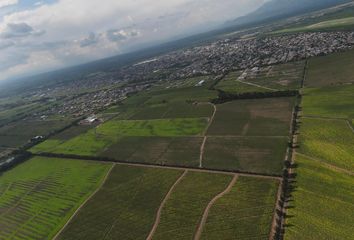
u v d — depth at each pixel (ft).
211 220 399.44
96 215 473.67
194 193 466.70
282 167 479.00
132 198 493.77
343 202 376.48
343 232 333.42
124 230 424.87
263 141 579.07
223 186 468.34
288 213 376.68
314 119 610.24
